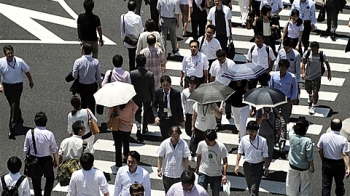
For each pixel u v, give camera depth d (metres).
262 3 42.97
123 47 42.69
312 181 29.53
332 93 37.84
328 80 39.00
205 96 28.56
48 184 26.91
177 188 22.70
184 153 25.67
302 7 40.88
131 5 37.75
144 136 33.19
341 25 47.09
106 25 45.50
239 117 31.05
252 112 31.28
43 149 26.31
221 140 32.94
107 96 28.78
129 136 31.19
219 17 38.19
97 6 48.12
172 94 29.62
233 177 29.75
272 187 29.08
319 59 34.66
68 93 37.00
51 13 47.41
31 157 26.23
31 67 39.75
